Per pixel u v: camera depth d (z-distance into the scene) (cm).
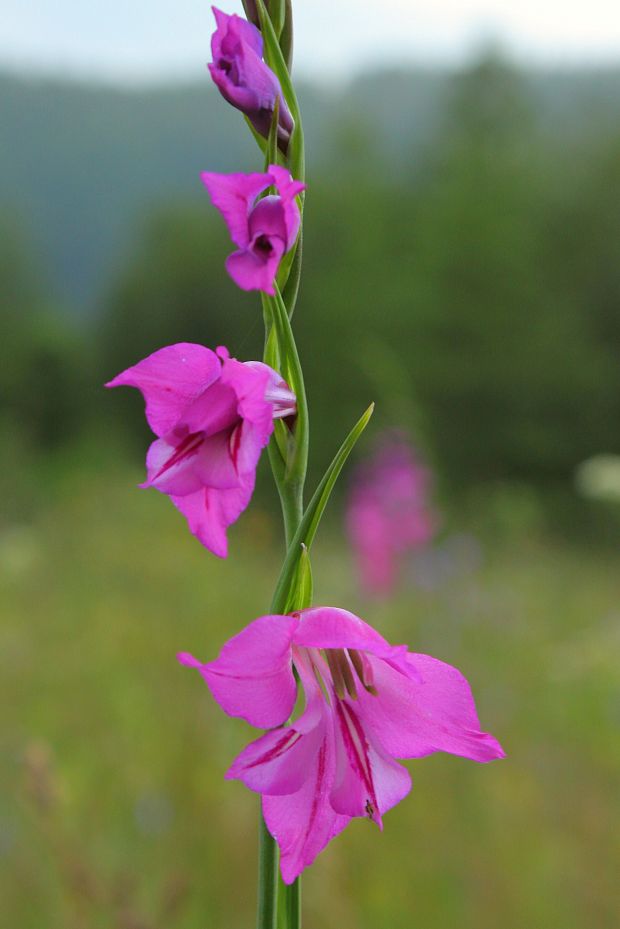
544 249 3578
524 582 955
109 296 5319
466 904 326
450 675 135
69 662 576
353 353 2941
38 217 15925
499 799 388
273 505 2497
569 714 518
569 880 342
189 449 132
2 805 343
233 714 125
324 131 3931
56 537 1178
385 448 777
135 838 342
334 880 302
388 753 134
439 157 4031
